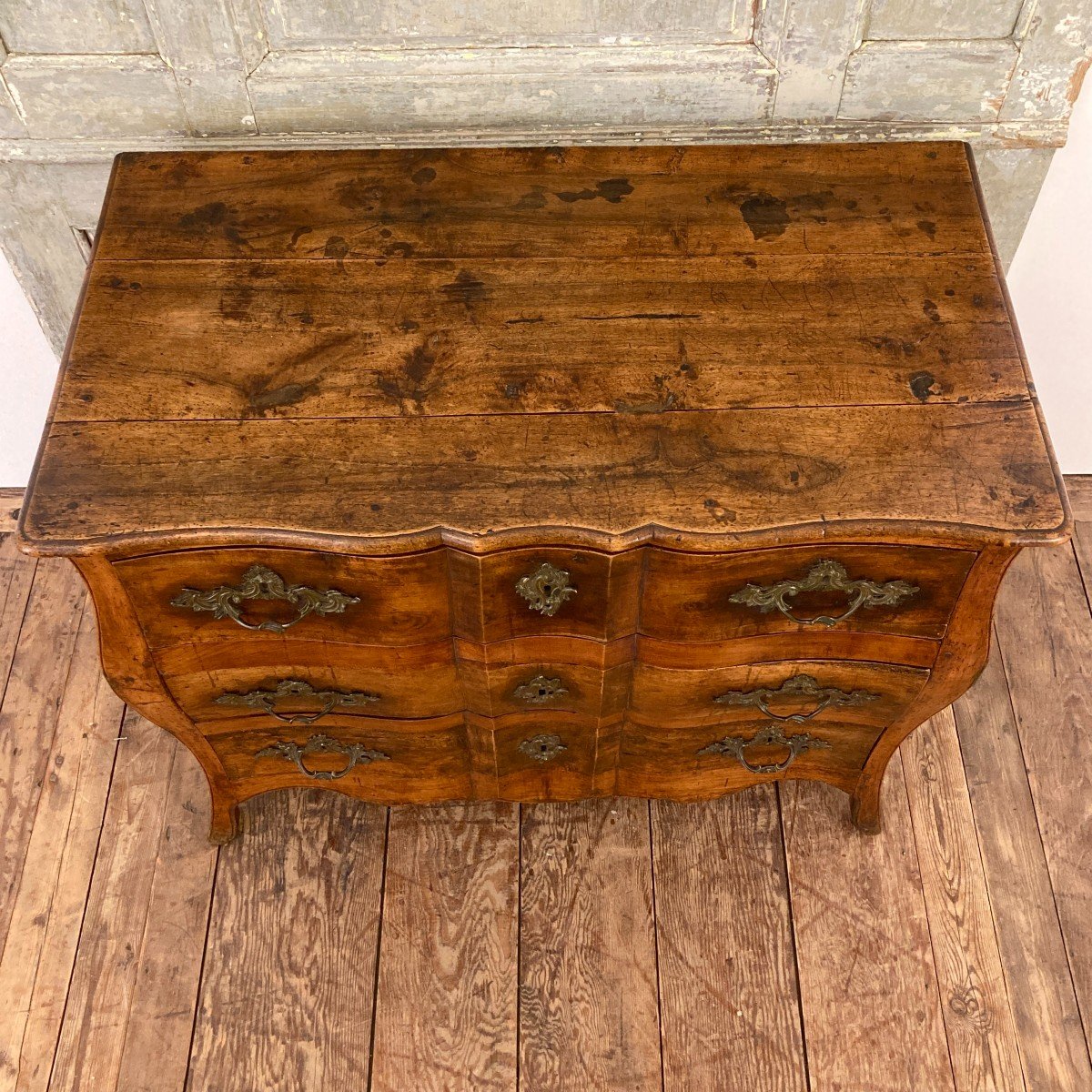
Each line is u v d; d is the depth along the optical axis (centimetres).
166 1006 171
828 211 145
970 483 123
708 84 153
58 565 213
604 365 132
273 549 125
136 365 132
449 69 151
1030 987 171
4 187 161
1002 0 144
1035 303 190
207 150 155
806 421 127
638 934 177
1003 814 186
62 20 143
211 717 154
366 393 130
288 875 182
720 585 130
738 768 170
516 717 156
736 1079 165
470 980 173
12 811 187
